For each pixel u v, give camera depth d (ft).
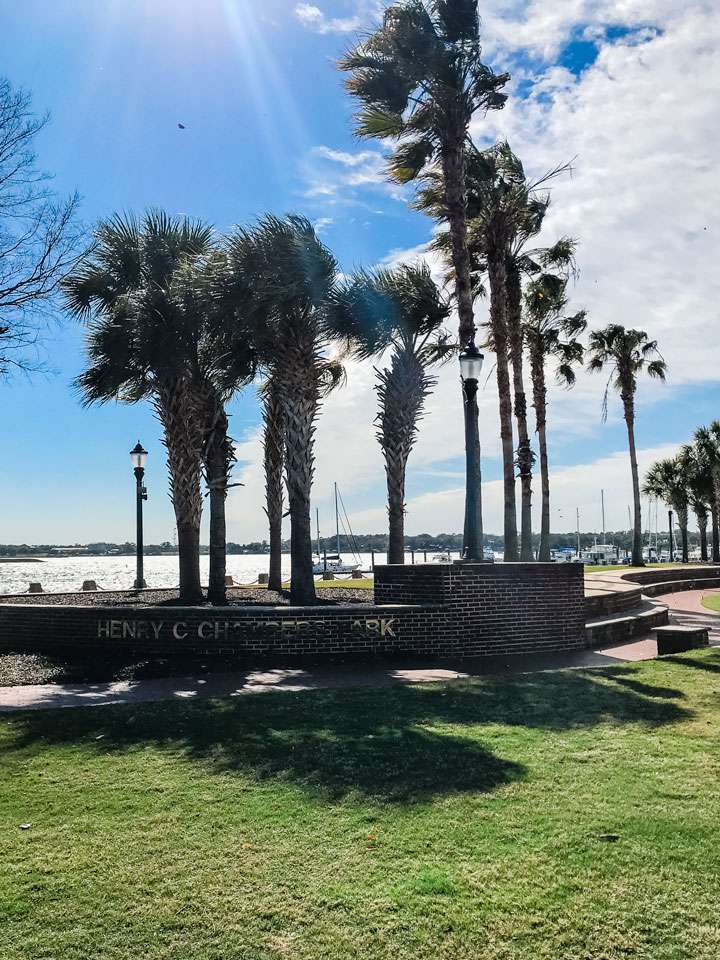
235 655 38.65
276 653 38.50
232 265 46.24
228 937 12.16
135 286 57.21
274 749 21.97
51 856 15.15
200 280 48.39
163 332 53.11
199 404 55.72
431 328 54.65
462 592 39.70
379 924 12.42
